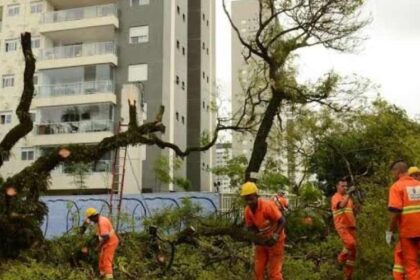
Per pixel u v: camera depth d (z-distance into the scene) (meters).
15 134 11.61
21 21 39.00
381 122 16.20
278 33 16.19
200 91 41.47
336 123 17.89
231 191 19.38
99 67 36.00
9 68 38.50
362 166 17.39
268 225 9.16
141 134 12.20
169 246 11.92
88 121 34.75
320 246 12.79
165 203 20.88
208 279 10.34
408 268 7.98
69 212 19.20
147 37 36.41
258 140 16.00
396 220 8.25
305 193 17.84
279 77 16.02
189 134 40.78
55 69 36.62
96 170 32.38
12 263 10.71
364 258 10.53
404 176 8.28
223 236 11.60
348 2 15.70
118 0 37.53
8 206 11.14
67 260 11.52
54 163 11.65
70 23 36.84
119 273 11.12
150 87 35.56
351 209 10.76
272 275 9.25
